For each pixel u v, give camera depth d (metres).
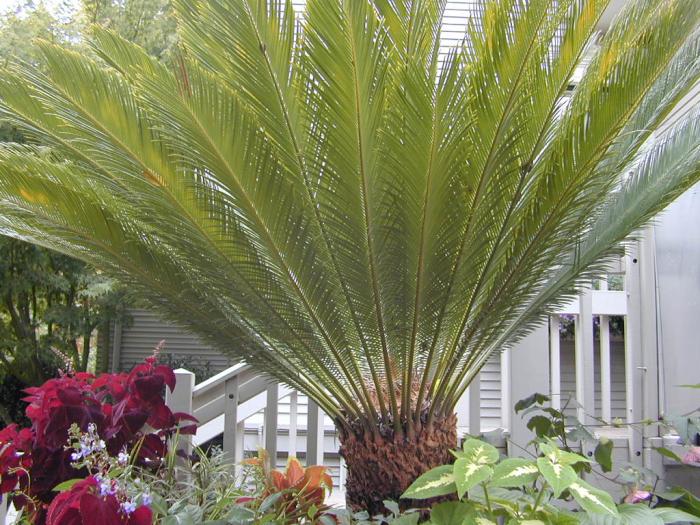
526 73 1.94
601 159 2.18
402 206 2.12
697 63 2.12
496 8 1.90
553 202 2.23
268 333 2.55
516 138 2.05
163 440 2.51
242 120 1.98
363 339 2.46
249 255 2.29
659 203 2.30
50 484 2.10
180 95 1.90
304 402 5.23
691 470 3.19
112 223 2.32
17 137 6.38
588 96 2.13
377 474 2.47
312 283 2.36
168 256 2.41
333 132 1.97
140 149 2.06
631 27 2.05
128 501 1.67
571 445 3.27
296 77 1.90
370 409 2.51
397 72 1.88
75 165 2.41
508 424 3.29
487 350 2.84
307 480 2.22
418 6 1.90
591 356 3.36
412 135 1.95
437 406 2.61
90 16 8.44
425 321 2.44
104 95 2.01
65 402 2.16
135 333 9.62
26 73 2.05
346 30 1.76
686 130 2.40
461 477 1.64
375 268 2.28
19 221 2.42
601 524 1.84
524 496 2.10
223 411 3.19
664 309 3.52
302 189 2.17
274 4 1.80
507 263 2.40
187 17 1.92
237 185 2.10
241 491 2.11
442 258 2.27
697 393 3.15
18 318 8.62
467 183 2.12
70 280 8.55
